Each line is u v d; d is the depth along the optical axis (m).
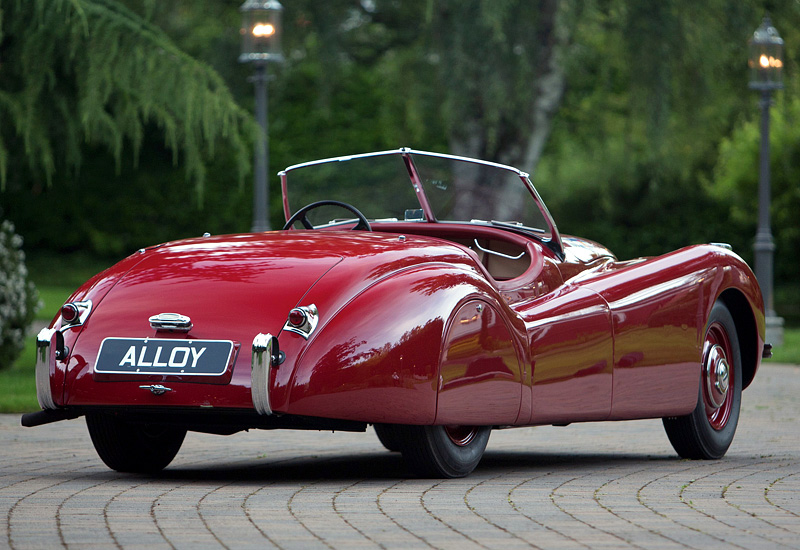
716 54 47.59
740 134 56.03
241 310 11.18
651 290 13.84
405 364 11.19
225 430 12.19
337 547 8.33
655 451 15.36
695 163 61.56
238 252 12.20
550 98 49.53
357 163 14.61
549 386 12.59
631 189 64.62
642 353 13.59
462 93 44.88
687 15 46.62
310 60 53.06
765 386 26.47
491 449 15.62
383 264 11.77
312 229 14.92
